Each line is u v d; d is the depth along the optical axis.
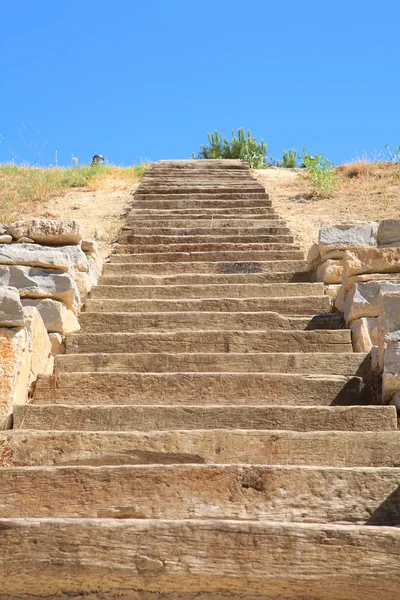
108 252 10.36
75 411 5.16
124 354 6.23
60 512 4.23
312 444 4.71
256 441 4.73
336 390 5.62
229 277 8.63
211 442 4.75
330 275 8.05
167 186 13.35
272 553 3.66
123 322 7.17
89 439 4.79
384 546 3.65
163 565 3.64
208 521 3.74
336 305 7.51
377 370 5.77
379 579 3.60
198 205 12.12
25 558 3.66
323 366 6.05
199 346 6.60
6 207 12.90
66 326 6.68
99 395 5.66
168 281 8.62
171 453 4.73
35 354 5.80
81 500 4.25
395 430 4.98
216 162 15.74
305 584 3.62
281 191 14.15
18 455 4.74
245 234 10.65
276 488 4.27
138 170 16.33
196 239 10.31
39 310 6.57
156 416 5.15
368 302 6.69
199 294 8.10
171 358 6.19
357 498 4.24
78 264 7.73
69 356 6.26
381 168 15.54
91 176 15.48
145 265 9.12
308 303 7.64
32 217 12.20
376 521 4.19
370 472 4.30
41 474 4.31
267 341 6.60
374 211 12.07
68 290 6.70
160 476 4.30
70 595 3.66
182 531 3.71
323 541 3.67
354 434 4.71
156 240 10.31
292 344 6.58
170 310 7.66
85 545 3.68
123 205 13.02
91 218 12.23
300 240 10.72
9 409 5.13
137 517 4.21
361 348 6.39
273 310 7.64
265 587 3.64
